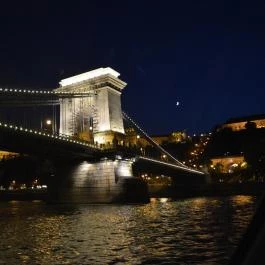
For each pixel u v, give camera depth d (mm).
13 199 101750
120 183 61594
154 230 21547
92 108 70812
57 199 66562
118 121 72438
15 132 45188
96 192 62781
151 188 100625
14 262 12758
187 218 28953
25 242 18297
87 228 24359
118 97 73938
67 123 72188
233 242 15570
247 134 133875
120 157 63219
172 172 98250
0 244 17688
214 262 11516
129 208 47281
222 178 113250
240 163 116438
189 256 12734
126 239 18078
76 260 12805
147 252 13953
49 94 55250
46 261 12789
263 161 99812
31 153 55594
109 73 70312
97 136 69000
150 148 125438
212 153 136750
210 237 17469
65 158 63844
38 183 117125
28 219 34125
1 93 45406
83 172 64562
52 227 25891
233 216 28766
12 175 122000
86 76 72688
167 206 49844
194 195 95312
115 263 12016
